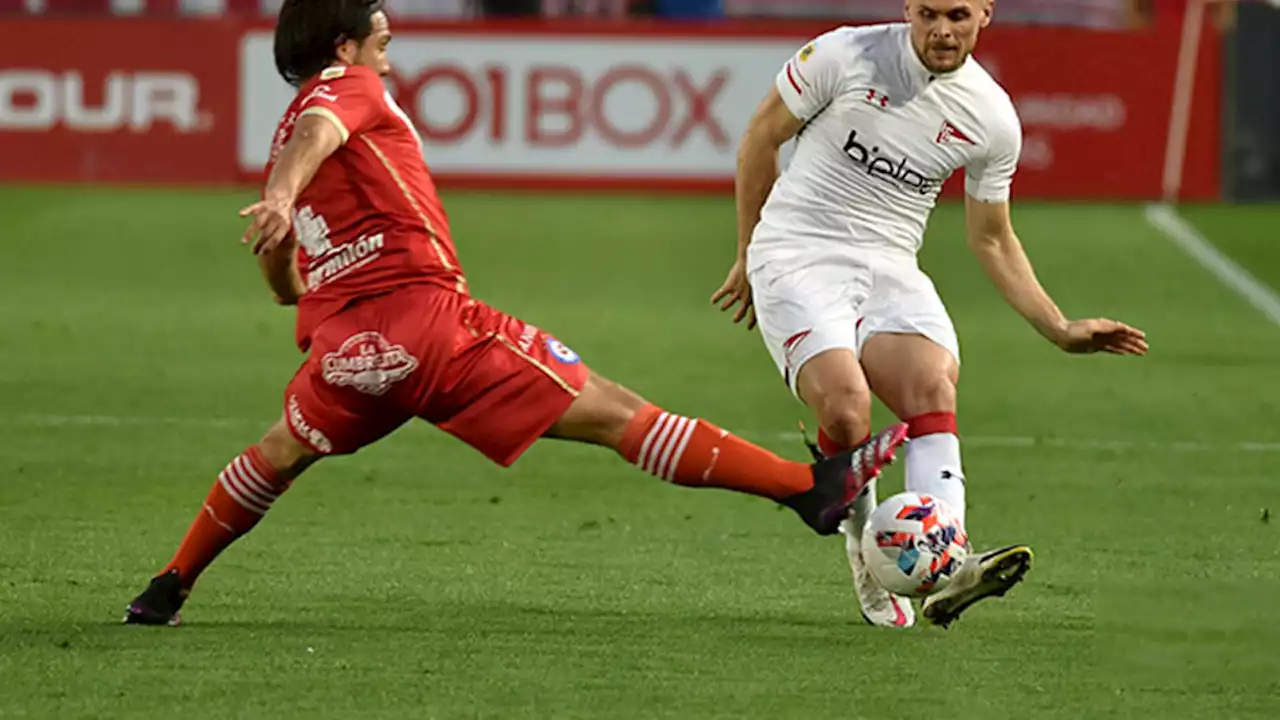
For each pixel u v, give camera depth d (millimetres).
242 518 19969
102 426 33688
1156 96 65438
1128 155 65500
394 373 19094
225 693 17594
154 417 34688
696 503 27875
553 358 19391
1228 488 29766
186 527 25688
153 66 64625
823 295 21266
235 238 58875
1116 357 44188
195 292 51656
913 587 19531
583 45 63844
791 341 21141
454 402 19250
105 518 26203
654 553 24547
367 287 19203
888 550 19547
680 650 19484
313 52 19641
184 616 20719
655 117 64125
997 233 21797
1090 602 22062
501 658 19031
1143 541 25734
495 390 19219
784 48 63906
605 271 55062
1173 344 46469
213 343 43812
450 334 19125
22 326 45688
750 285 22047
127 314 47906
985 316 50344
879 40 21203
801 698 17719
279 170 18266
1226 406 37906
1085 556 24734
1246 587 22891
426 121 63969
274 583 22453
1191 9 65375
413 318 19109
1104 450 33062
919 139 21203
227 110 64812
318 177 19188
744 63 64000
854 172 21469
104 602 21312
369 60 19766
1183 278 55719
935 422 20812
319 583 22500
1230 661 19281
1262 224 62625
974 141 21219
